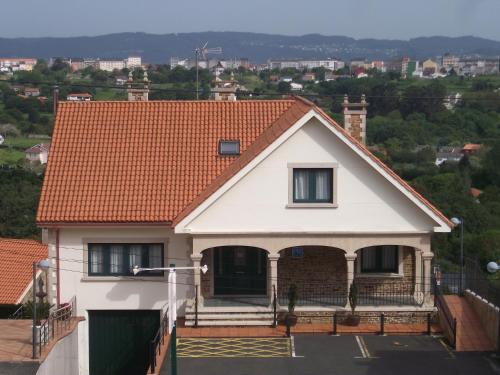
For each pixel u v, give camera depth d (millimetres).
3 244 42688
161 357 23359
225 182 25734
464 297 29422
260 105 31078
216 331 25672
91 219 26703
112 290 27484
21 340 24375
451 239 65688
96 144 29109
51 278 27422
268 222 26203
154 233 27375
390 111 133375
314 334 25500
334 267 27719
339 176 26156
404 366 22812
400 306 26438
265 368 22703
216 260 28109
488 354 23859
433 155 112938
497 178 99250
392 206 26188
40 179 81125
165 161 28688
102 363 27797
